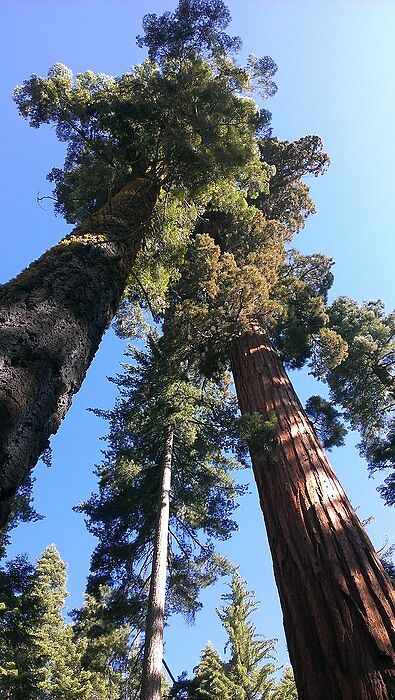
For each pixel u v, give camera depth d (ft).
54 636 51.67
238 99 25.04
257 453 23.16
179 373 31.71
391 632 14.55
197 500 34.94
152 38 24.34
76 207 25.34
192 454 34.42
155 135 23.08
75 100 24.47
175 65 24.99
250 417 23.20
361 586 15.92
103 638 42.96
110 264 14.03
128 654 34.27
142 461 34.94
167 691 41.39
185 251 28.73
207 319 28.91
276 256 34.76
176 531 35.27
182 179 24.71
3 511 7.41
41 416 8.82
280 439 23.21
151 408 32.12
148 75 25.76
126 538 34.55
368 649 14.08
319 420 45.37
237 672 39.63
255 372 29.12
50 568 63.77
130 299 31.55
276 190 54.03
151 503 33.91
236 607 43.75
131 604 32.45
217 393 37.65
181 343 29.96
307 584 16.97
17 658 31.96
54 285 11.39
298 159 56.59
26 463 8.11
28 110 24.75
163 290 30.17
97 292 12.57
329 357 42.04
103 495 35.24
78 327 11.05
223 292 28.55
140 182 21.47
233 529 35.55
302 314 42.52
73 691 45.27
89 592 33.99
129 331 37.63
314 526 18.58
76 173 26.11
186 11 23.67
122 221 17.22
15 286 10.75
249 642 41.45
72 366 10.33
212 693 37.60
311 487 20.38
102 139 24.32
